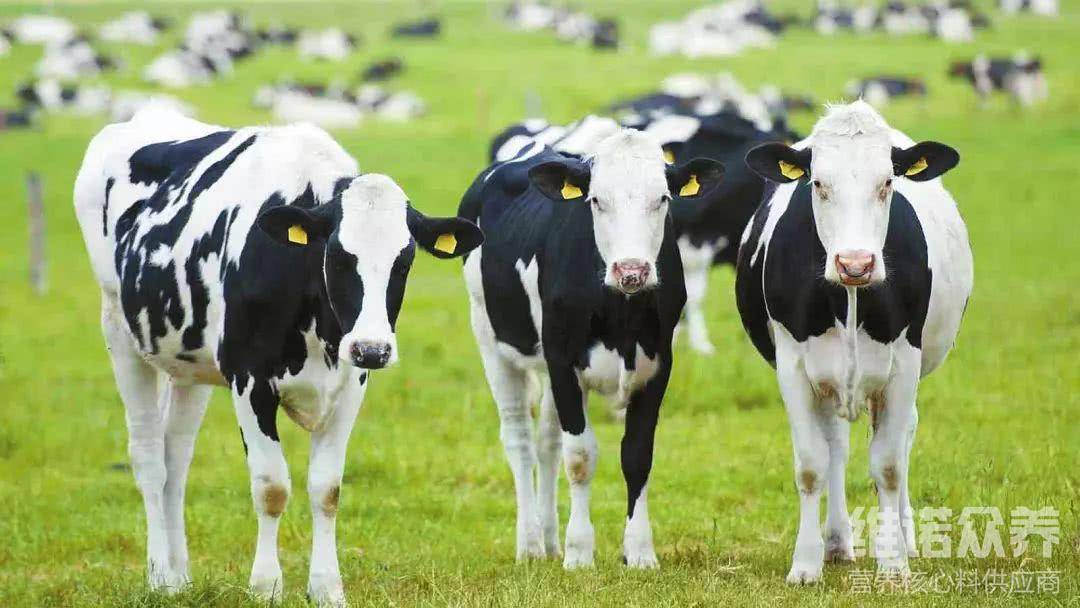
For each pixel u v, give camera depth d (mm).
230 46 88812
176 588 10328
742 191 19938
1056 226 34156
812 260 10039
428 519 13469
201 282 10211
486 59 82875
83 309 27391
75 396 19703
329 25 113250
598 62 81312
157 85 75875
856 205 9562
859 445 15305
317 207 9461
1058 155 46656
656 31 90250
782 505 13211
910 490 12805
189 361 10641
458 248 9648
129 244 11008
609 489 14453
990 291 25844
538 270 11203
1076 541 10633
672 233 10875
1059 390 17000
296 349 9719
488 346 12469
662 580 10117
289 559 12094
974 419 15805
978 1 117125
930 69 76562
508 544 12438
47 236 37062
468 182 42781
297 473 15352
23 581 11477
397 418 17672
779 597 9438
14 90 73062
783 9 118375
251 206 9984
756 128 20297
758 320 11359
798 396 10320
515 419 12211
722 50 85938
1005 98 66562
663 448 15648
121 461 16250
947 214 11203
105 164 11828
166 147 11414
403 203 9422
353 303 9188
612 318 10570
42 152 50969
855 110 9852
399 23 108062
